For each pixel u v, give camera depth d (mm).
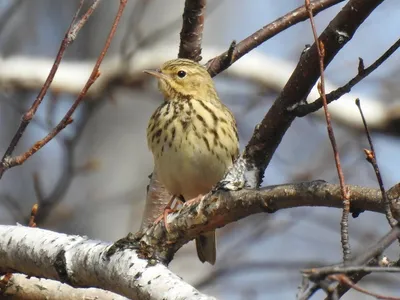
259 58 16547
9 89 15781
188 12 10508
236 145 10562
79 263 7668
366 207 6695
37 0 18234
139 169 16141
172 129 10344
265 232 15836
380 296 5637
